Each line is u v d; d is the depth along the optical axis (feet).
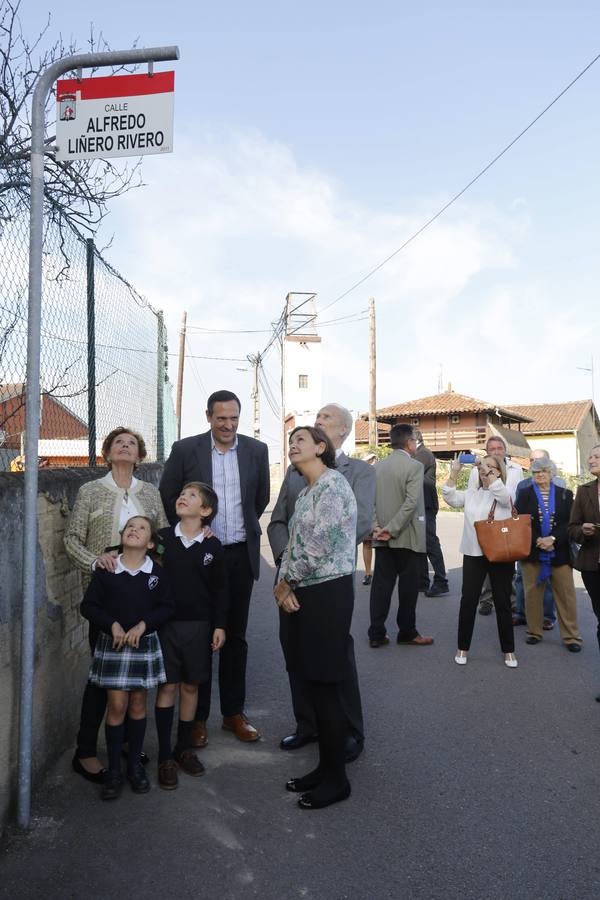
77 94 11.65
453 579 32.68
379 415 141.49
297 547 11.56
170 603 12.20
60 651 13.04
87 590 12.01
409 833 10.72
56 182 14.89
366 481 14.62
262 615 25.41
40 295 10.96
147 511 13.57
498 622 19.33
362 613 26.25
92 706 12.36
